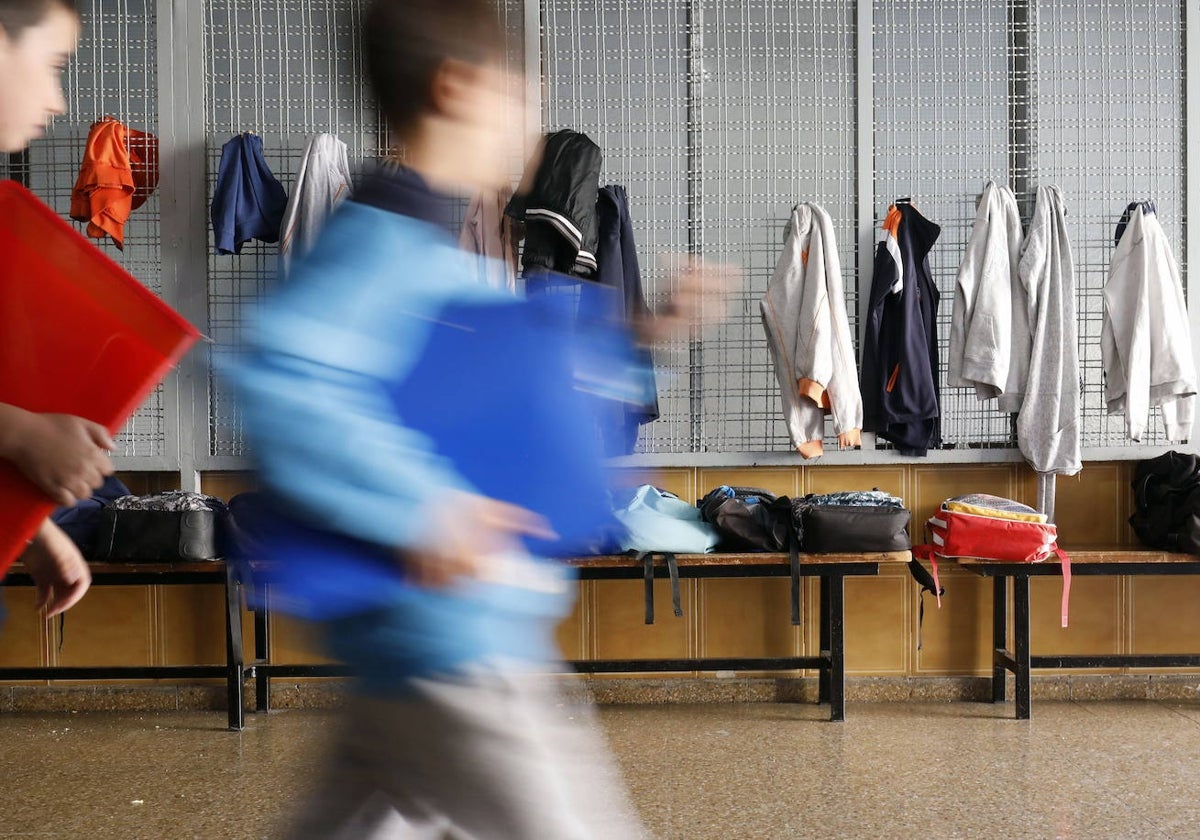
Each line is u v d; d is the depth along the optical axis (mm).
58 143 4820
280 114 4734
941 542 4445
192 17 4750
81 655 4754
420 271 1303
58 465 1222
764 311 4668
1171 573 4410
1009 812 3309
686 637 4840
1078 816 3270
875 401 4668
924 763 3832
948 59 4902
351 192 1354
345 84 4828
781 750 4012
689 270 1726
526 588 1351
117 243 4512
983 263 4617
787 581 4844
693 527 4289
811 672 4840
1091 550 4566
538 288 1616
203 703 4727
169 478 4820
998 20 4902
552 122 4863
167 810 3381
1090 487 4934
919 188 4914
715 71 4883
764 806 3381
